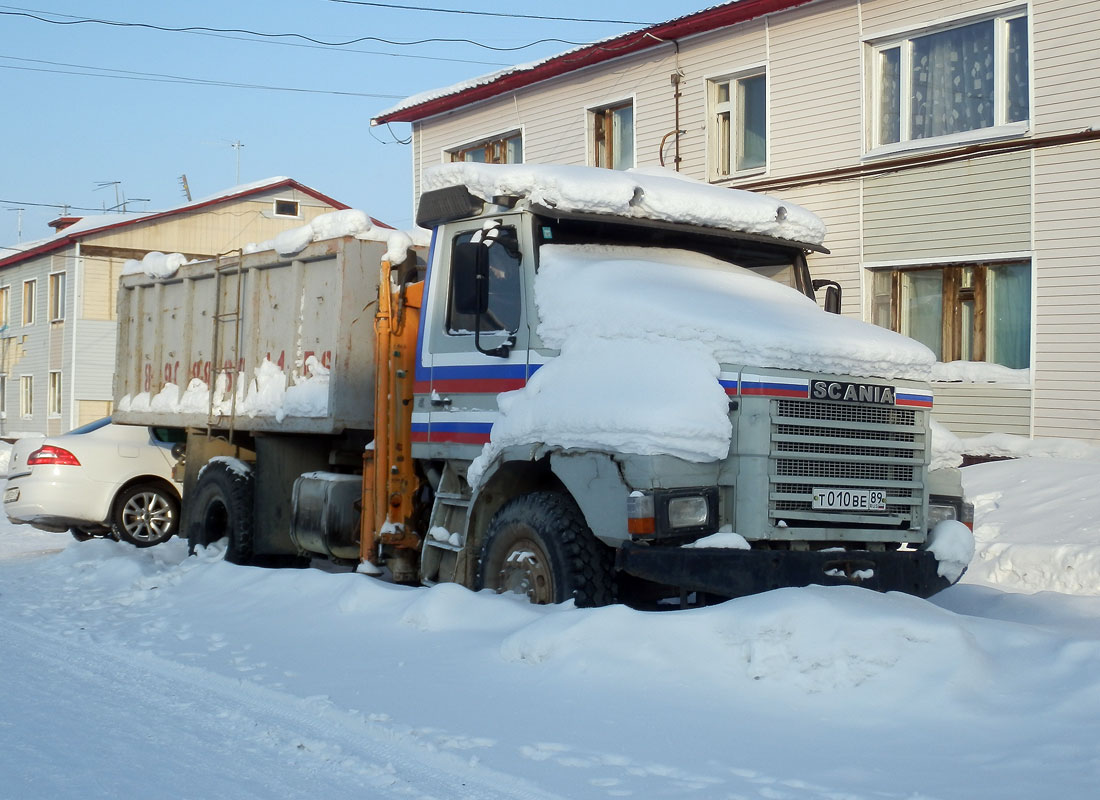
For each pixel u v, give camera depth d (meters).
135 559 11.02
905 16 15.26
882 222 15.55
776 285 8.31
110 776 4.97
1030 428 13.97
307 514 10.00
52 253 41.59
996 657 5.97
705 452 6.66
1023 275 14.27
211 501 11.25
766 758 4.93
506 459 7.54
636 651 6.22
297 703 6.07
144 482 13.57
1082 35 13.57
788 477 6.85
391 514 8.83
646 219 8.03
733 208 8.35
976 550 10.78
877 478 7.27
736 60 17.50
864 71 15.74
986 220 14.44
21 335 44.41
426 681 6.29
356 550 9.84
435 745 5.20
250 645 7.52
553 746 5.13
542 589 7.34
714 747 5.08
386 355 8.91
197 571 9.99
